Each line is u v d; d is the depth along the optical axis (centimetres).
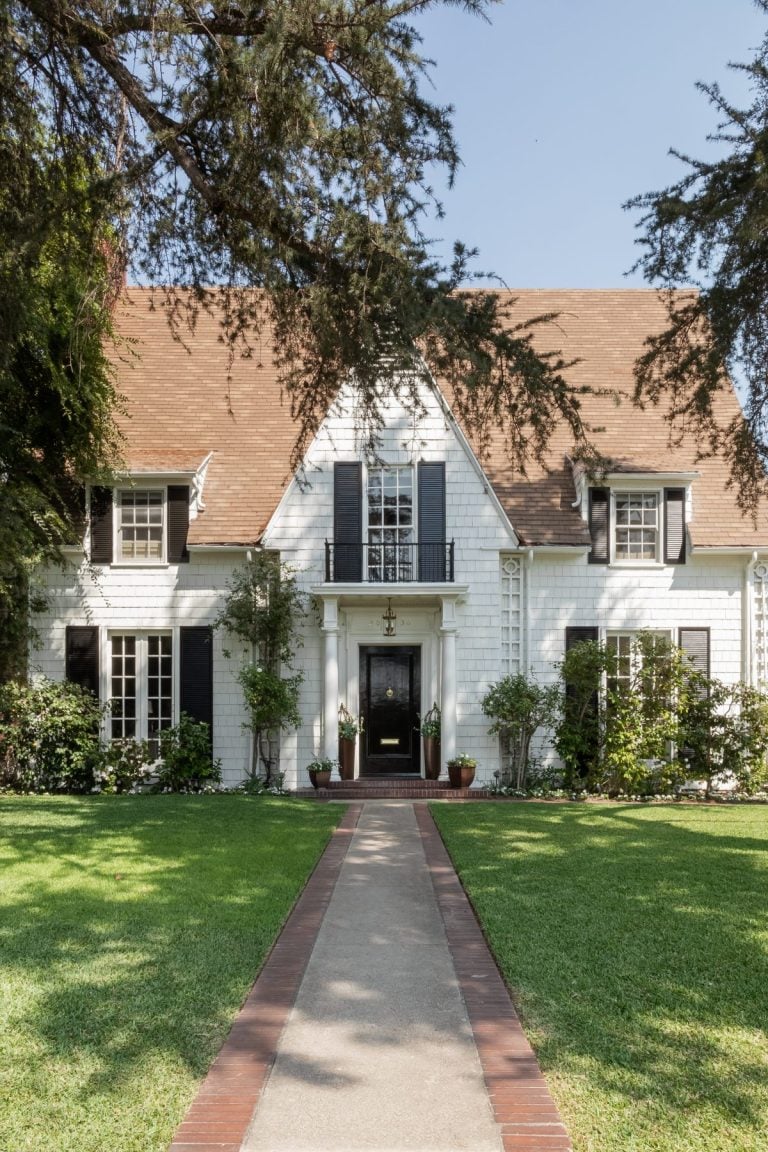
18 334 982
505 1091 416
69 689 1650
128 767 1634
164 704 1733
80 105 859
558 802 1513
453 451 1700
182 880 831
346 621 1722
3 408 1448
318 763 1614
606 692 1641
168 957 602
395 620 1727
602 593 1736
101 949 619
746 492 1225
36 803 1388
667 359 1141
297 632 1683
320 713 1672
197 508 1734
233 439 1862
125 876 848
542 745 1694
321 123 743
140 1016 500
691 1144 371
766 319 1002
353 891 827
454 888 830
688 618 1739
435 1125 390
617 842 1050
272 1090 423
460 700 1681
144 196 833
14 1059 447
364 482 1694
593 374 2000
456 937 669
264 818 1232
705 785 1709
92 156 894
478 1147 373
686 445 1839
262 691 1606
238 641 1703
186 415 1905
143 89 785
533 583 1733
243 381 1986
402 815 1314
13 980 556
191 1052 456
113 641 1748
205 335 2069
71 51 796
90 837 1050
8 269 845
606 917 706
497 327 803
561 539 1711
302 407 1026
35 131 883
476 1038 479
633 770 1594
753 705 1630
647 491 1769
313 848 1001
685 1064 443
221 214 842
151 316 2083
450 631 1655
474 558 1691
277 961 611
